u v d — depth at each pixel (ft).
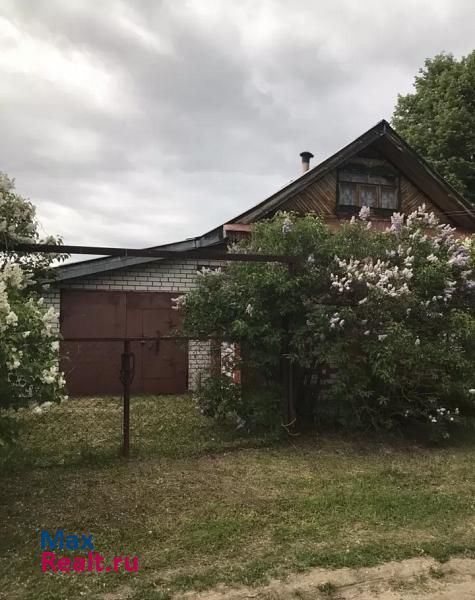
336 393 18.34
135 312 30.76
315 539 11.22
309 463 16.46
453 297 19.88
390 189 36.09
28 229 14.47
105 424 21.24
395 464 16.62
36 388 11.74
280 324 19.40
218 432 19.72
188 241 29.89
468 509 13.02
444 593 9.34
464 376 18.84
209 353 22.81
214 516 12.25
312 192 33.83
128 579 9.50
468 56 61.98
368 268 18.43
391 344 17.69
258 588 9.30
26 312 11.29
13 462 15.55
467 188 59.26
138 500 13.14
